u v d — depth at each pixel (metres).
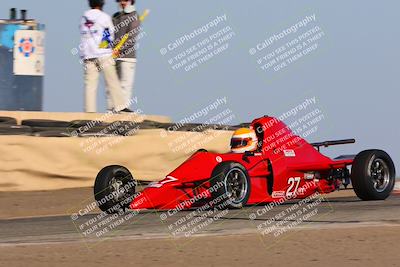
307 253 17.83
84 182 35.59
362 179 29.33
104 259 17.25
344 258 17.20
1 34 40.22
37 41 40.69
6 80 40.28
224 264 16.70
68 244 19.31
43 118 37.62
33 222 25.08
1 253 18.00
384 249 18.12
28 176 34.19
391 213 24.39
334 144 31.56
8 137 33.66
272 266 16.48
